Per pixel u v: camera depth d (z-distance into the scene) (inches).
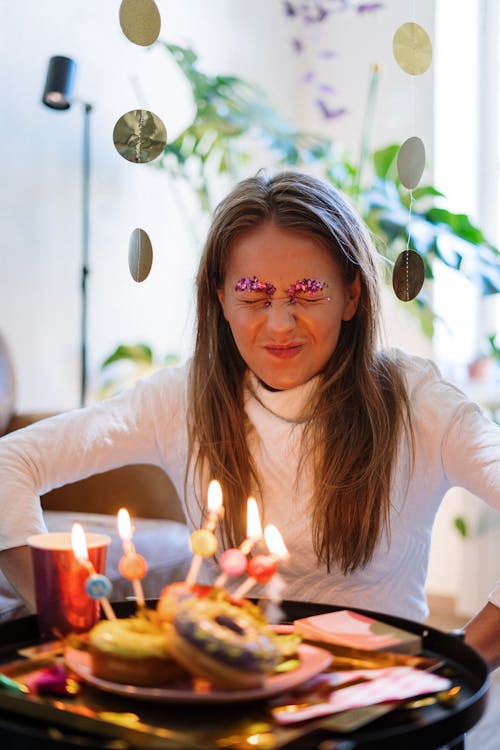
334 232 41.8
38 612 32.9
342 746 23.0
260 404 44.5
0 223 99.7
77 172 109.2
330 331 42.3
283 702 27.1
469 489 43.3
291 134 111.8
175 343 122.7
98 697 27.6
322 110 124.6
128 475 82.8
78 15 108.4
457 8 121.0
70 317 108.7
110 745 23.9
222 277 44.3
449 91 121.4
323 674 29.4
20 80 101.8
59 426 46.6
